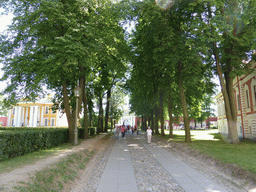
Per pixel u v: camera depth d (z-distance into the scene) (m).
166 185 5.97
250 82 20.52
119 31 16.89
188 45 12.99
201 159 9.64
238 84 23.84
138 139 23.20
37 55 14.10
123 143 18.34
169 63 15.31
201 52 13.27
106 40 16.45
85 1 13.41
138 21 16.41
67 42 12.09
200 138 21.25
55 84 17.55
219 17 12.55
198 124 82.88
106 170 7.82
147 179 6.61
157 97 22.05
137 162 9.38
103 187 5.81
